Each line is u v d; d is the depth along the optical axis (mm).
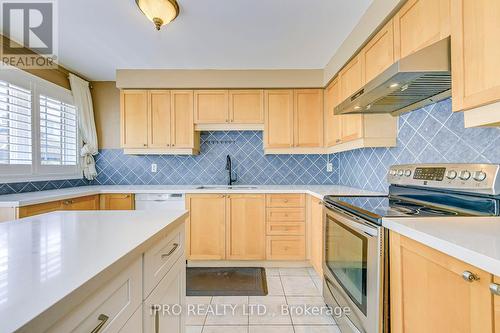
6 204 1802
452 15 1033
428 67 1146
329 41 2295
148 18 1802
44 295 481
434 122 1637
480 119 953
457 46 1009
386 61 1646
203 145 3320
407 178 1675
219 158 3322
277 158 3311
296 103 3008
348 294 1494
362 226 1304
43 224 1057
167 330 1052
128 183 3318
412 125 1847
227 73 2930
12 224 1051
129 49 2434
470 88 950
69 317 513
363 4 1776
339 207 1678
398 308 1090
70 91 2951
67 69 2891
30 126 2414
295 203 2730
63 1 1714
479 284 708
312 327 1712
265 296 2117
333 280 1758
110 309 658
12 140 2262
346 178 3061
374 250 1204
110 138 3309
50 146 2652
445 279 830
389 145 2039
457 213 1266
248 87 2990
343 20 1964
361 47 1979
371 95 1564
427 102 1643
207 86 2949
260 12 1854
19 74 2299
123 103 3008
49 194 2205
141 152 3062
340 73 2467
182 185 3244
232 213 2754
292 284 2336
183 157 3328
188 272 2617
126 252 719
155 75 2934
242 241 2754
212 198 2766
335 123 2662
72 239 843
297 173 3305
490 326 677
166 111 3018
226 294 2146
